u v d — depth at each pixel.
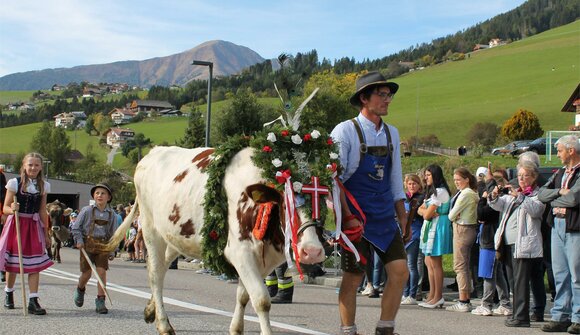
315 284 14.34
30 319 8.24
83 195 55.59
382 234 5.85
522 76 113.19
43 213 8.88
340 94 59.91
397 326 8.55
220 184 6.02
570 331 8.09
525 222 8.65
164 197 6.89
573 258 8.07
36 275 8.70
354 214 5.81
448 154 59.41
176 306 9.82
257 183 5.44
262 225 5.43
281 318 8.98
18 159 99.00
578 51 127.94
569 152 8.34
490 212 9.59
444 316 9.52
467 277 10.13
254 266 5.66
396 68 165.25
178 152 7.42
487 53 153.12
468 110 88.94
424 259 11.77
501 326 8.66
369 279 11.89
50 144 112.69
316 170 5.39
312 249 4.99
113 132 135.75
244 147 6.12
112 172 77.00
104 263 8.99
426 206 10.54
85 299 10.25
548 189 8.42
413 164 45.00
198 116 49.44
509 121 65.25
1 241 8.66
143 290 11.96
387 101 5.91
